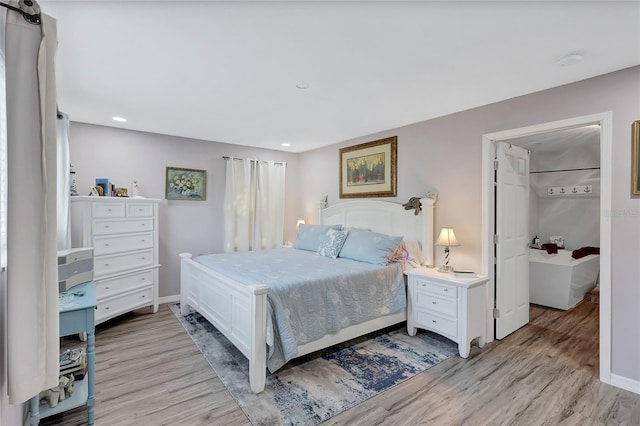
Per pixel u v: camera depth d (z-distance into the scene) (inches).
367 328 118.3
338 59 84.5
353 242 143.9
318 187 206.1
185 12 63.9
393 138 156.1
